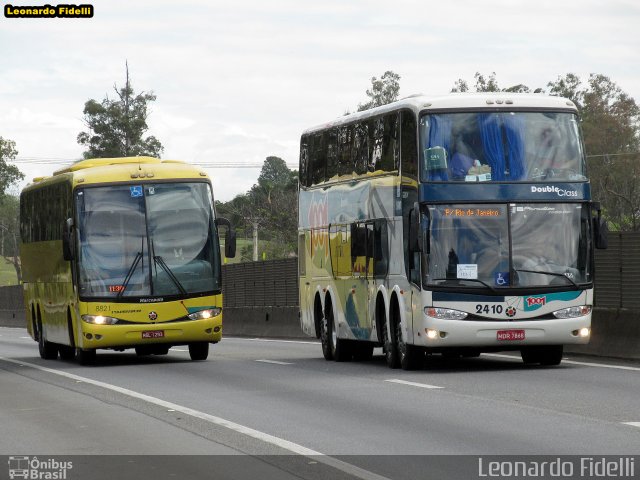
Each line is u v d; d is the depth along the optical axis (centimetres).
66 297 4112
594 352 3534
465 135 3138
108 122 14400
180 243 3962
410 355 3262
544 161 3147
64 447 1931
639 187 11669
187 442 1939
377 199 3444
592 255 3139
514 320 3094
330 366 3612
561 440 1823
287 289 6675
